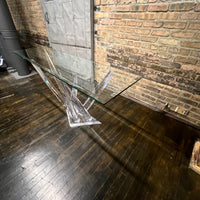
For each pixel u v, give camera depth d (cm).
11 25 201
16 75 240
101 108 166
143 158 109
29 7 230
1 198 82
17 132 125
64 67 142
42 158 105
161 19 113
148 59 139
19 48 217
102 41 166
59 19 195
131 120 149
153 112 162
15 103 165
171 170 100
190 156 111
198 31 100
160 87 147
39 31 255
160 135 130
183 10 99
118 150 114
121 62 165
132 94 181
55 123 138
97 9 146
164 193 87
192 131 136
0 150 108
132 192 87
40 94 186
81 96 188
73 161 104
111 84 108
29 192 85
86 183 91
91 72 133
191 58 112
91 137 125
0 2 183
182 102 137
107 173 97
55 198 83
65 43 217
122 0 124
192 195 87
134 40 139
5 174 93
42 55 171
